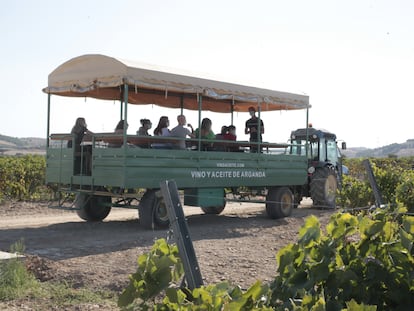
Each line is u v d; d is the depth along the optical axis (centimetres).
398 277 348
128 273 726
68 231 1128
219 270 765
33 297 614
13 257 725
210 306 296
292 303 292
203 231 1156
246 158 1340
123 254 858
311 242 349
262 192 1486
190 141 1283
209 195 1270
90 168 1198
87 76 1141
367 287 350
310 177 1683
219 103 1525
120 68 1065
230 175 1296
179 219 396
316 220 358
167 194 397
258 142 1374
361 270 357
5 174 1789
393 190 1232
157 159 1134
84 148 1205
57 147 1258
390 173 1250
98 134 1141
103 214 1316
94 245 945
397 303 348
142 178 1106
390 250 355
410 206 979
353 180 1357
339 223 363
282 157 1455
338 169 1833
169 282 356
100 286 667
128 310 354
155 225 1149
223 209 1559
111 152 1109
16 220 1318
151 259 362
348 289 344
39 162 2084
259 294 297
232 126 1420
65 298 615
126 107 1078
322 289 347
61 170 1247
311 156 1738
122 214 1477
